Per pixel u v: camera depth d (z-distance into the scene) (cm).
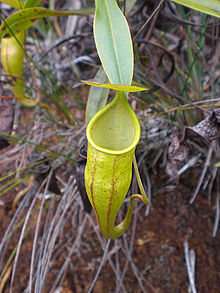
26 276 48
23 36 42
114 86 19
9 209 54
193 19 52
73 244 46
